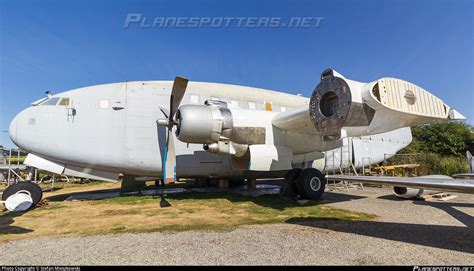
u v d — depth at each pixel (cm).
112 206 672
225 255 317
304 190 727
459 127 2117
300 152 736
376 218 511
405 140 1296
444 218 505
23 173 1212
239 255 317
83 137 720
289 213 564
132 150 751
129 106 762
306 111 593
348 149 1087
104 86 769
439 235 392
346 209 608
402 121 586
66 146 709
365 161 1130
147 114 773
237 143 652
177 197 812
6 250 345
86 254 327
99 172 781
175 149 784
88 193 1002
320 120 542
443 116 580
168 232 424
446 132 2106
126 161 748
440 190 300
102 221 509
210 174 840
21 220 526
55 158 719
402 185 324
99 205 689
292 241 369
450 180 309
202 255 318
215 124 621
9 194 648
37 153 714
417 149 2075
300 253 322
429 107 563
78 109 726
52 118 707
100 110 739
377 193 909
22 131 696
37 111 709
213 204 686
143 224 481
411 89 549
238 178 923
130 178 877
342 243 358
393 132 1248
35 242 380
